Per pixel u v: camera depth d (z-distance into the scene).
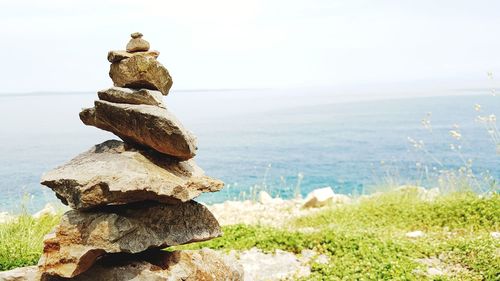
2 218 10.92
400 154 41.59
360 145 49.47
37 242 9.19
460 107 93.94
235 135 64.19
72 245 5.50
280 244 9.93
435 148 43.44
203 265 6.45
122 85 6.19
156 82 6.08
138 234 5.68
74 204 5.48
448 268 8.59
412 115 83.00
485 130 53.53
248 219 15.29
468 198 12.85
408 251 9.23
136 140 6.06
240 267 7.16
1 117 120.38
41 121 101.06
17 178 32.03
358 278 8.01
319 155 43.91
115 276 5.87
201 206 6.47
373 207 13.89
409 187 15.41
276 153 46.38
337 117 89.00
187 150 5.81
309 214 14.84
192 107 153.88
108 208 5.72
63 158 42.88
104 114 6.07
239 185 30.39
